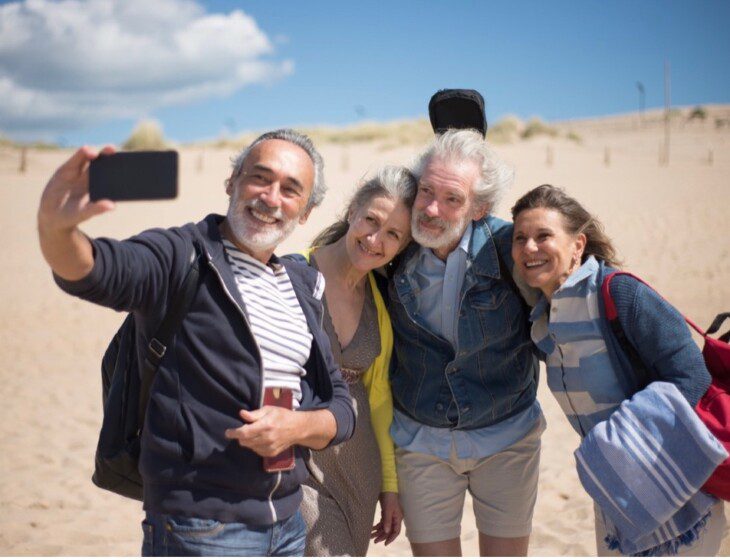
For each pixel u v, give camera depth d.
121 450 2.80
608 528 3.28
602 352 3.24
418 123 43.94
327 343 3.00
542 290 3.49
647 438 3.03
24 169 29.45
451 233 3.54
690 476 2.99
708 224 17.44
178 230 2.71
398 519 3.79
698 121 70.25
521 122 44.97
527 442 3.81
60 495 6.06
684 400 3.02
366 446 3.68
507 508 3.78
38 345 10.73
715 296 11.46
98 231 18.08
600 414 3.29
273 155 2.80
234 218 2.77
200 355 2.63
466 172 3.52
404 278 3.70
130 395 2.79
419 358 3.72
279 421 2.62
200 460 2.59
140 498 2.97
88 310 12.59
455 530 3.81
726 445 3.03
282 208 2.77
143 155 2.30
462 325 3.61
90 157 2.26
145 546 2.67
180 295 2.63
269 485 2.69
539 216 3.32
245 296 2.74
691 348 3.14
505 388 3.72
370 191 3.59
